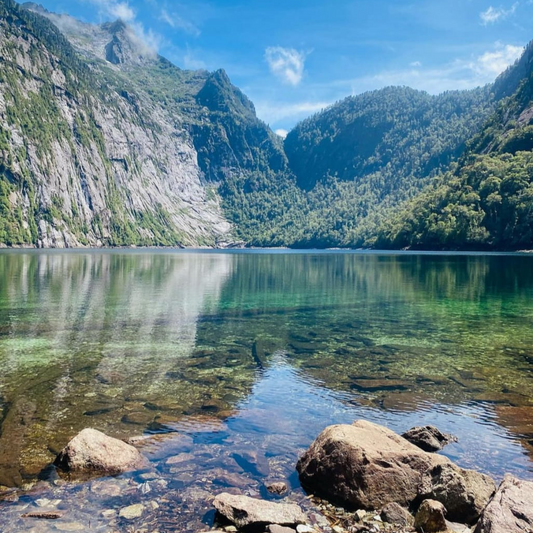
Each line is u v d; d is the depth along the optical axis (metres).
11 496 7.95
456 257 114.88
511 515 6.76
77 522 7.25
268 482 8.76
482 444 10.49
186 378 15.69
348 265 88.88
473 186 177.50
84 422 11.48
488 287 47.47
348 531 7.36
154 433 10.84
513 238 146.88
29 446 9.99
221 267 84.19
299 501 8.24
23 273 62.09
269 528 7.14
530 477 8.97
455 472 8.18
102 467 8.88
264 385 14.97
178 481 8.61
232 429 11.18
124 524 7.25
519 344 21.55
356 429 9.59
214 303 35.25
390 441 9.44
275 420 11.84
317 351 20.02
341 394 14.10
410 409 12.80
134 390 14.25
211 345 20.97
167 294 40.38
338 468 8.47
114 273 64.69
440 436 10.59
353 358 18.77
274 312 31.20
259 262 104.31
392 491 8.24
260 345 21.00
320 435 9.62
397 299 38.22
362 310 32.28
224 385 14.92
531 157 165.38
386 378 15.88
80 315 28.67
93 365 17.17
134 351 19.58
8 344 20.62
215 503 7.62
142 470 8.98
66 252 161.00
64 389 14.26
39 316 28.12
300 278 59.22
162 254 164.00
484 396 13.98
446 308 33.25
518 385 15.12
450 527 7.41
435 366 17.52
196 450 9.95
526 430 11.34
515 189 155.12
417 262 95.38
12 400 13.14
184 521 7.39
